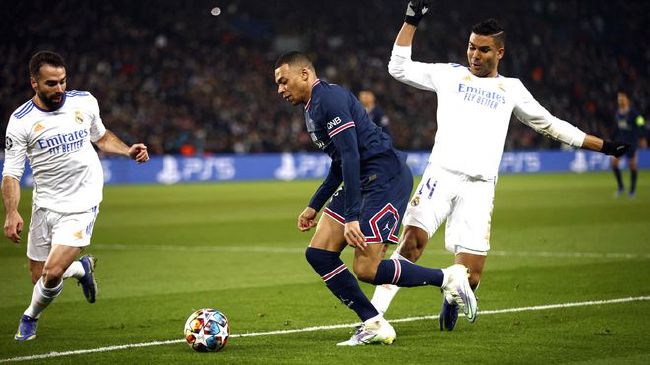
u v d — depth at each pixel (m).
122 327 27.66
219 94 139.12
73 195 25.55
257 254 47.06
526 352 23.11
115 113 126.06
